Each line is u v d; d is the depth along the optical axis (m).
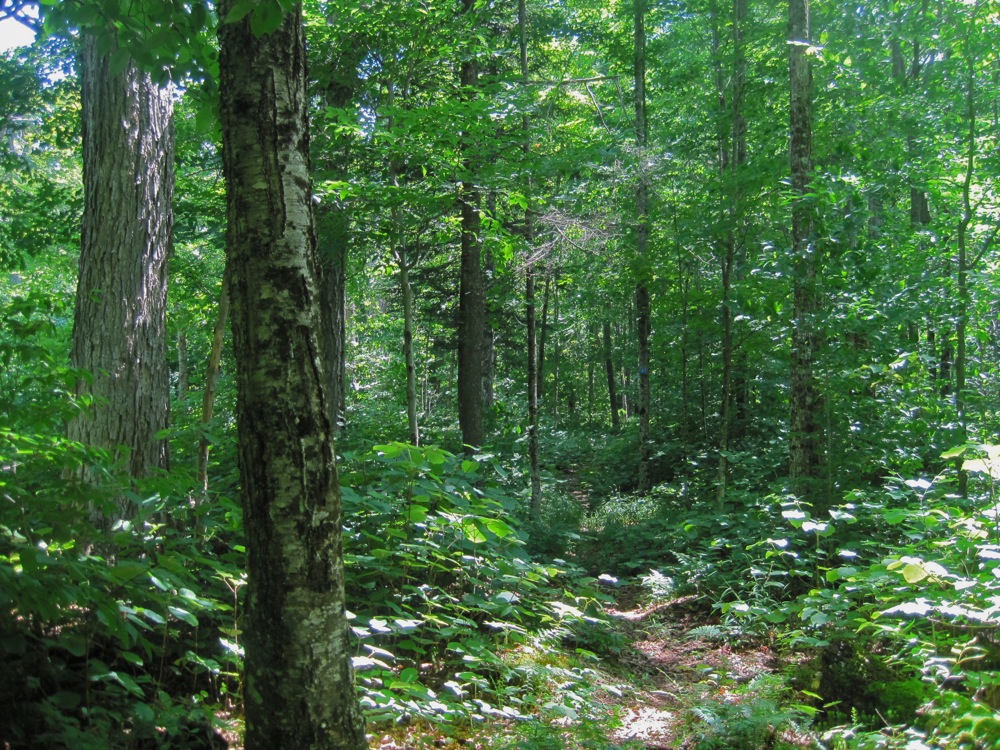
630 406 34.72
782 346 13.00
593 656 5.73
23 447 3.55
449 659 5.49
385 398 22.38
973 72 9.12
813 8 13.04
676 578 8.83
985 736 3.51
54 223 10.87
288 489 3.11
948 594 4.58
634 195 14.76
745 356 15.51
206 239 12.15
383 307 26.39
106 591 3.56
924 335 12.02
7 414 3.68
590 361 28.09
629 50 18.06
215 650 4.41
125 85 6.20
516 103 10.36
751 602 7.58
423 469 5.78
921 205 13.44
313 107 9.71
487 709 4.44
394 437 14.64
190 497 5.50
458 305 17.94
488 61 12.49
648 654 6.87
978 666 4.47
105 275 6.11
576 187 12.20
